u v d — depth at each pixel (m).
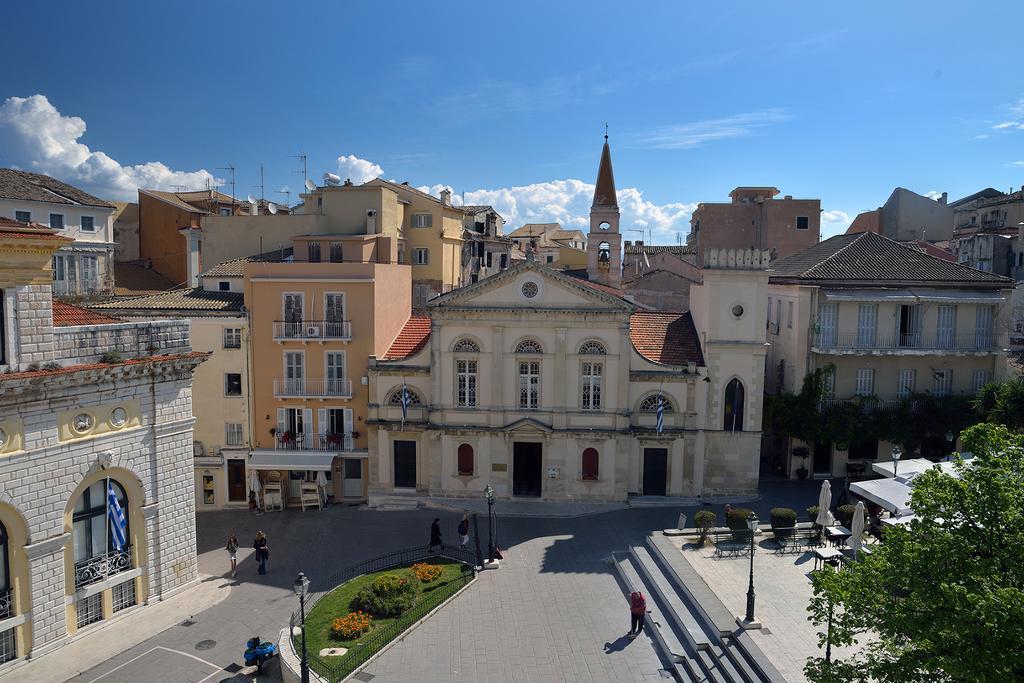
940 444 44.94
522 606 29.89
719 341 41.03
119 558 29.33
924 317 44.09
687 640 26.12
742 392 41.41
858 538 29.02
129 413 29.30
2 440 24.92
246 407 43.56
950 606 15.38
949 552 16.25
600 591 31.30
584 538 37.19
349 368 43.06
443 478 42.53
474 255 71.00
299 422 43.81
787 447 45.78
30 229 25.48
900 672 16.19
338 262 43.28
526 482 42.78
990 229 66.00
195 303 44.06
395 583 29.81
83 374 26.89
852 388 44.62
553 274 40.28
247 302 43.12
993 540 16.34
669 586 29.88
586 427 41.47
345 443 43.41
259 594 31.89
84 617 28.14
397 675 24.78
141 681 25.14
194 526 32.50
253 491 43.19
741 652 24.16
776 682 21.88
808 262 48.31
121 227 65.38
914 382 44.78
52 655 26.53
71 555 27.42
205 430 43.78
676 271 69.12
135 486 29.78
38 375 25.27
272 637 28.14
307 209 57.53
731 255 40.75
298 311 42.97
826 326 44.00
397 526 39.75
